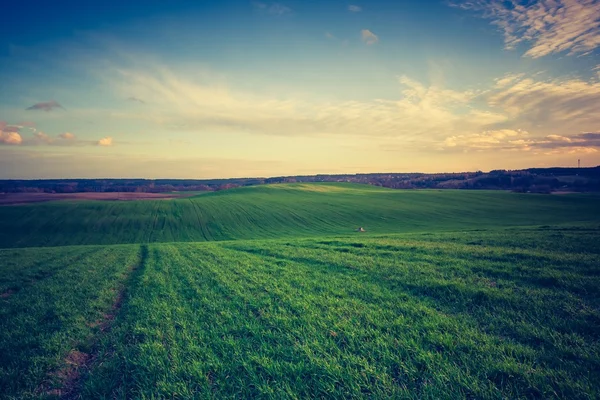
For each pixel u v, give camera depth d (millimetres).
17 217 75750
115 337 8141
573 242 18578
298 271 15398
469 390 5070
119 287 14500
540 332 6926
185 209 85625
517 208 86125
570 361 5688
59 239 64812
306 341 7086
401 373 5648
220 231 69500
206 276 15422
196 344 7402
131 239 65375
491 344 6543
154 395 5469
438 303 9586
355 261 16906
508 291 9992
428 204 92438
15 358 7082
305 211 83438
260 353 6703
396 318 8352
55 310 10641
